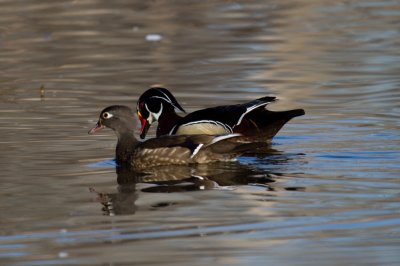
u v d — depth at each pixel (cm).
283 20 2894
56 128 1711
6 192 1280
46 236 1083
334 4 3181
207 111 1633
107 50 2514
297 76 2158
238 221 1127
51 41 2638
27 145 1580
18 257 1012
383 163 1407
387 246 1035
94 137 1648
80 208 1199
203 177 1366
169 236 1076
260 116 1602
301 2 3198
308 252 1020
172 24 2855
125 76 2200
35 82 2158
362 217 1137
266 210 1173
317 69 2228
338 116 1764
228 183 1319
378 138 1575
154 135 1758
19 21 2900
